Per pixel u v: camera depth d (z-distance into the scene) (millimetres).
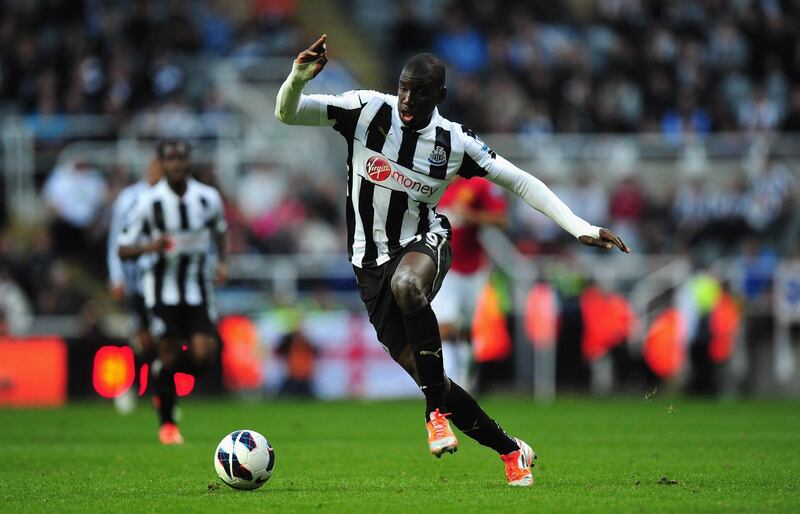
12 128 67750
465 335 47156
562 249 62719
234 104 75812
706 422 40594
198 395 56938
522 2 81750
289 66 77188
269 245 63125
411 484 22219
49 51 75375
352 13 88625
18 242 65000
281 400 56750
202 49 79250
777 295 61250
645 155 69250
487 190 45312
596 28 81688
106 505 19250
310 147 72188
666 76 75500
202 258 33656
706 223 65625
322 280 61688
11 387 55688
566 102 73188
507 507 18344
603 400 55188
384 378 57938
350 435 35531
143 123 69188
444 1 85062
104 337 55938
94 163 67188
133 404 52969
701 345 59000
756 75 78188
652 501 19016
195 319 33562
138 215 33156
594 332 58969
